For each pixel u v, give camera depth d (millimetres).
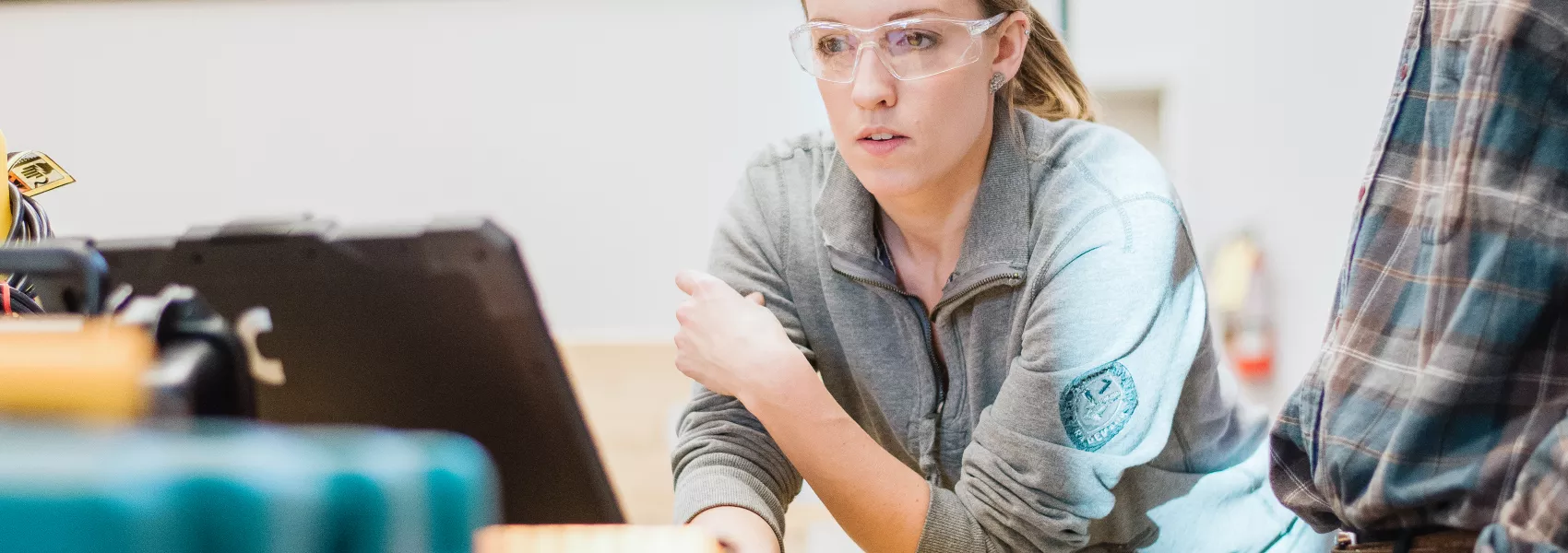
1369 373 917
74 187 2773
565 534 735
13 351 569
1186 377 1213
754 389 1109
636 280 2879
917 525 1112
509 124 2793
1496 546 784
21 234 1105
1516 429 838
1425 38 938
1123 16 3676
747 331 1131
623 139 2812
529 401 824
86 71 2725
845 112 1143
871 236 1249
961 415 1275
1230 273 3471
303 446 488
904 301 1262
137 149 2764
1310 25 3082
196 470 448
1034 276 1163
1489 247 829
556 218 2848
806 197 1322
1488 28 832
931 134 1118
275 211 2795
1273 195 3402
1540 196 816
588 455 852
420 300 780
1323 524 1017
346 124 2775
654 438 2873
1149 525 1297
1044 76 1316
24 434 449
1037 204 1193
